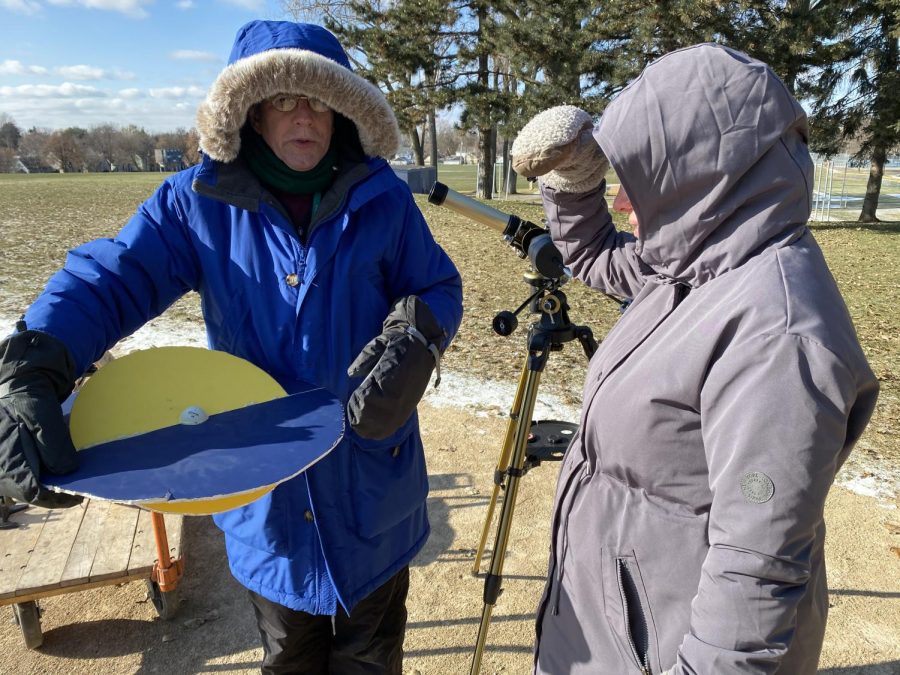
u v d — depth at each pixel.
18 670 2.36
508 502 1.90
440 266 1.81
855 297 8.82
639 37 16.44
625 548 1.27
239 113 1.50
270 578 1.68
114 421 1.32
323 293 1.61
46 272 8.32
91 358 1.39
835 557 3.06
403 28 19.58
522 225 1.84
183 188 1.61
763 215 1.08
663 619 1.23
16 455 1.14
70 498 1.19
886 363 5.87
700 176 1.08
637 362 1.22
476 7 20.08
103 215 14.98
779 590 0.97
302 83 1.48
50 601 2.70
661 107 1.10
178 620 2.62
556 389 5.05
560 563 1.47
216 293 1.63
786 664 1.19
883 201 27.78
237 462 1.23
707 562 1.03
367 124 1.60
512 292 8.42
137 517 2.80
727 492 1.00
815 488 0.95
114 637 2.53
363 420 1.38
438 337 1.51
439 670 2.45
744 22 16.47
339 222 1.60
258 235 1.61
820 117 17.91
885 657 2.50
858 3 16.81
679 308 1.18
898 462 3.95
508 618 2.71
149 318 1.59
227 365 1.51
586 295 8.31
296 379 1.63
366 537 1.70
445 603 2.78
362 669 1.88
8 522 2.73
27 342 1.21
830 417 0.95
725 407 1.02
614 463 1.28
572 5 17.08
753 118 1.05
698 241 1.14
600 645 1.34
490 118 19.09
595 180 1.74
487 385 5.12
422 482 1.86
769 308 1.00
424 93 19.97
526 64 18.20
